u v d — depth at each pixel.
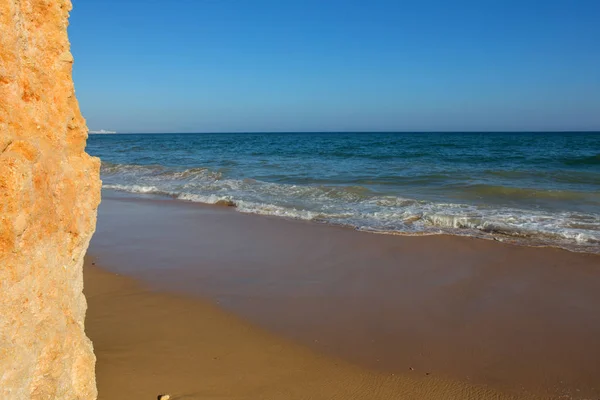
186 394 3.90
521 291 6.89
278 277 7.53
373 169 23.73
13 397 2.33
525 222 10.70
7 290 2.30
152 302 6.29
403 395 4.16
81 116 3.49
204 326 5.51
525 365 4.79
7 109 2.44
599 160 26.22
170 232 10.74
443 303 6.45
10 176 2.29
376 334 5.47
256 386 4.15
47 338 2.66
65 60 3.19
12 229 2.30
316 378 4.38
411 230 10.51
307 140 76.38
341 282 7.31
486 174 20.30
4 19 2.46
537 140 63.69
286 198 14.91
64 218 2.96
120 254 8.84
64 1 3.21
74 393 3.00
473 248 9.05
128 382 4.01
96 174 3.57
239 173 22.69
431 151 38.72
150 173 23.66
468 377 4.53
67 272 3.02
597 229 10.02
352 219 11.73
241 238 10.12
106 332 5.18
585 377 4.55
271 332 5.43
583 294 6.74
